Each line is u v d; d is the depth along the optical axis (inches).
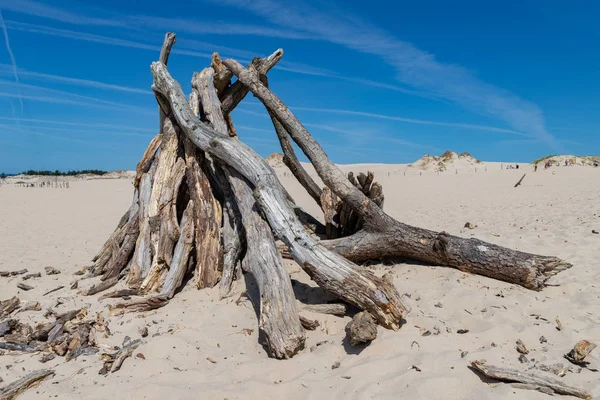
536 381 125.4
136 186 257.6
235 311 188.7
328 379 136.6
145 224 234.7
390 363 140.7
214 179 254.5
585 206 456.1
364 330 148.5
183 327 177.0
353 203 223.3
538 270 198.8
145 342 165.5
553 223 348.5
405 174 1940.2
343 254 227.9
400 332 159.2
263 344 164.6
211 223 228.4
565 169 1489.9
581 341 142.9
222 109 279.9
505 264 202.7
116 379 144.1
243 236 226.7
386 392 126.8
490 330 159.9
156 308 198.4
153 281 215.9
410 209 581.9
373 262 237.9
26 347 168.7
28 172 2105.1
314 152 231.5
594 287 203.0
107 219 570.3
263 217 202.7
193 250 230.2
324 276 173.0
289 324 156.7
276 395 132.0
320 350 154.6
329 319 175.3
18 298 219.5
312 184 286.2
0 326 179.0
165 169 241.4
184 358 155.0
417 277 215.2
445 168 2245.3
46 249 358.9
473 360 138.2
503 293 193.0
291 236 185.2
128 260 242.4
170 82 254.5
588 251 258.2
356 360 146.3
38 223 526.0
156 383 138.9
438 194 846.5
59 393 137.3
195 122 241.0
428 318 170.2
